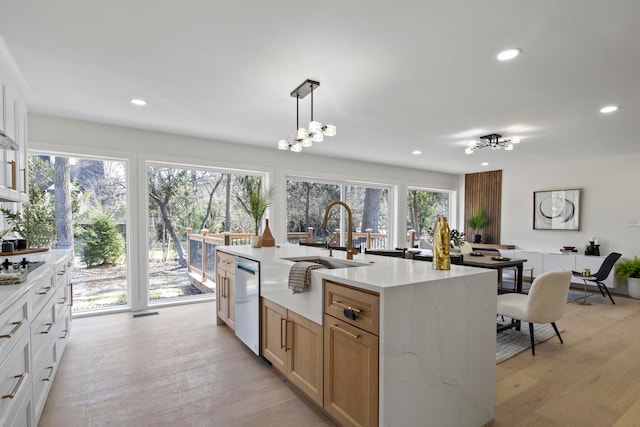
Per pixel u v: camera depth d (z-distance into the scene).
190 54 2.16
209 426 1.84
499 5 1.63
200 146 4.43
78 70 2.40
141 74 2.46
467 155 5.45
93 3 1.64
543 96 2.81
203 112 3.35
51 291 2.11
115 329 3.36
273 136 4.34
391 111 3.25
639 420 1.93
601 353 2.92
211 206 4.70
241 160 4.78
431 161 6.07
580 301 4.85
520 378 2.44
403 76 2.46
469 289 1.80
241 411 1.99
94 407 2.00
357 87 2.67
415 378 1.56
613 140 4.30
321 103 3.05
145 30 1.89
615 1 1.58
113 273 4.02
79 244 3.83
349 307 1.65
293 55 2.17
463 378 1.78
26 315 1.56
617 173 5.34
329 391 1.79
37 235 3.01
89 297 3.89
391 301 1.46
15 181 2.36
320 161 5.59
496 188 7.00
